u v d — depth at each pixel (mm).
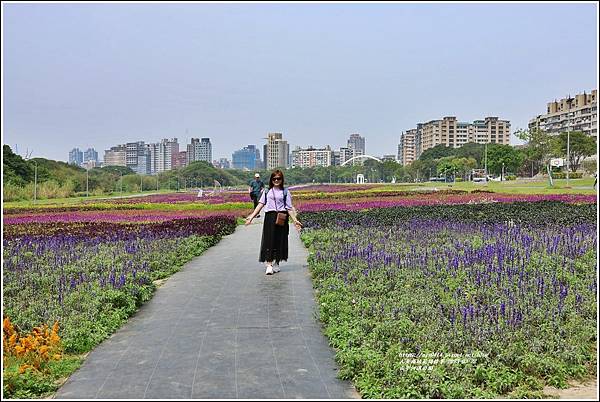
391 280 10367
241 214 31078
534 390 6125
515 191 46656
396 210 26266
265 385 6277
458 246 13828
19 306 9070
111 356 7305
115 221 27328
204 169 118062
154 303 10156
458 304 8359
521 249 12922
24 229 22250
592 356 6816
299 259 14648
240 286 11398
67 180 68312
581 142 91125
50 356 7090
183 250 15516
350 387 6238
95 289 9953
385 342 7078
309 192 51750
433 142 180125
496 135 181375
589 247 13148
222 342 7758
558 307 8234
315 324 8570
